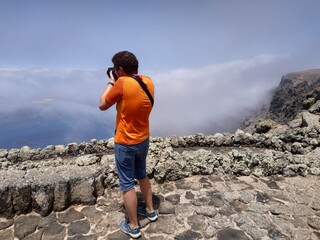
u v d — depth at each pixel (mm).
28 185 4246
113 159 6031
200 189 5051
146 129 3672
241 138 8781
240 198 4754
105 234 3879
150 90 3494
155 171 5246
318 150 7105
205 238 3785
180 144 8828
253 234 3857
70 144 9211
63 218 4215
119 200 4691
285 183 5363
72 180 4469
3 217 4176
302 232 3926
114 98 3385
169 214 4305
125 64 3391
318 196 4891
